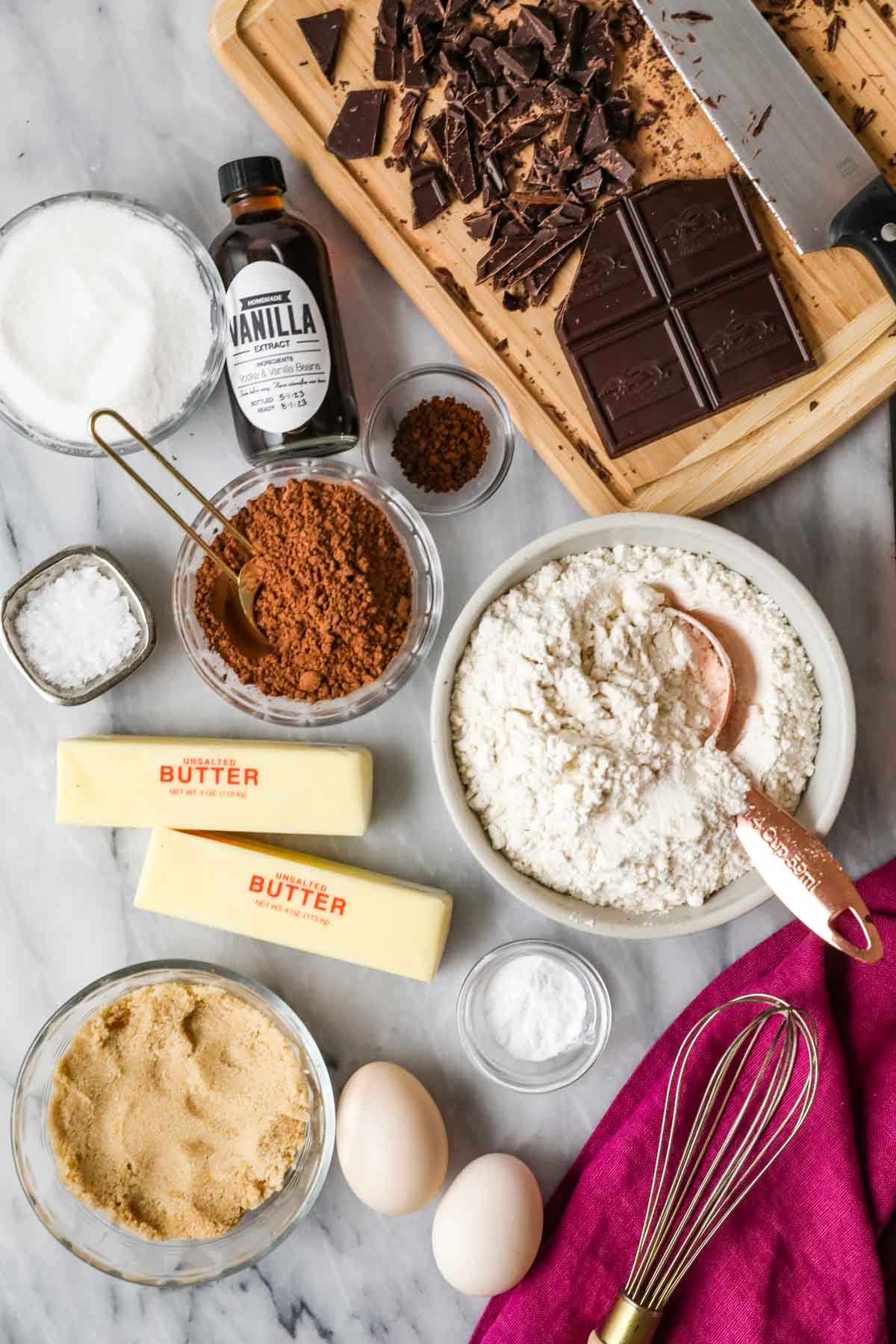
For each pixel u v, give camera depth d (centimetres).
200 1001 120
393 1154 112
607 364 113
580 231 112
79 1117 119
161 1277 119
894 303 109
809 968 114
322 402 111
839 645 103
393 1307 125
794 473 121
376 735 124
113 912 126
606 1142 120
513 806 106
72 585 118
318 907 116
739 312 112
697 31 106
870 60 110
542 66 110
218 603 119
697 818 103
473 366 116
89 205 114
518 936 124
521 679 104
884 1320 110
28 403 115
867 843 122
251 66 111
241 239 110
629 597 108
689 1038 110
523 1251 112
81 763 117
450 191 113
